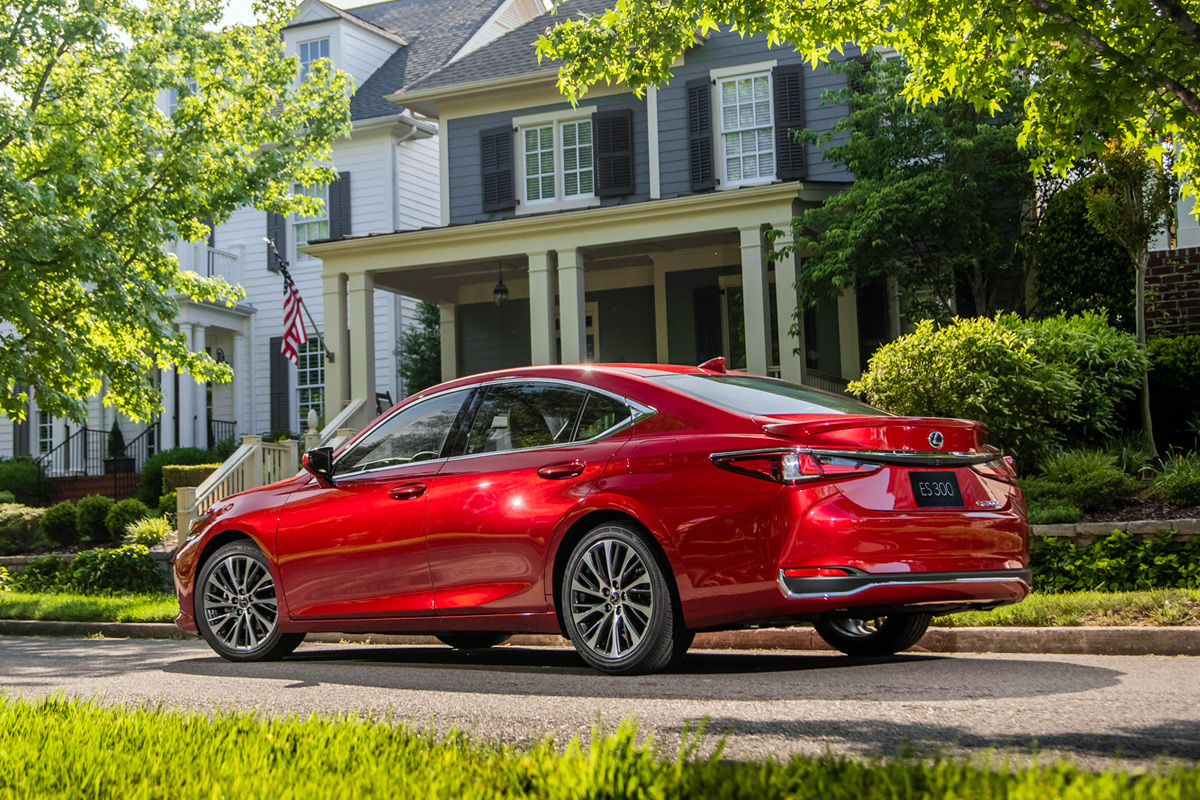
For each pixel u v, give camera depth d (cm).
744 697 479
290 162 1773
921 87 1004
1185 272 1402
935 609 546
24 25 1516
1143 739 368
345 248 1878
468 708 480
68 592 1458
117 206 1534
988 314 1753
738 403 571
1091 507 1041
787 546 510
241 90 1739
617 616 562
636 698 487
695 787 271
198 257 2550
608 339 2183
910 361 1147
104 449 2733
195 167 1593
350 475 688
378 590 652
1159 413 1300
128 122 1591
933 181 1600
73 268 1448
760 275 1669
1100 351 1216
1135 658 610
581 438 597
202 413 2606
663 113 2089
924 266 1667
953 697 464
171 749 359
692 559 532
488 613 609
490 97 2202
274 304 2691
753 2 985
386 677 615
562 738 402
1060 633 666
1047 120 827
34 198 1369
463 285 2256
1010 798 244
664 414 572
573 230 1767
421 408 680
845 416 559
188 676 661
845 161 1730
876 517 514
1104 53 770
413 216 2708
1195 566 891
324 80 1855
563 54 998
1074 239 1484
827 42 1038
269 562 706
